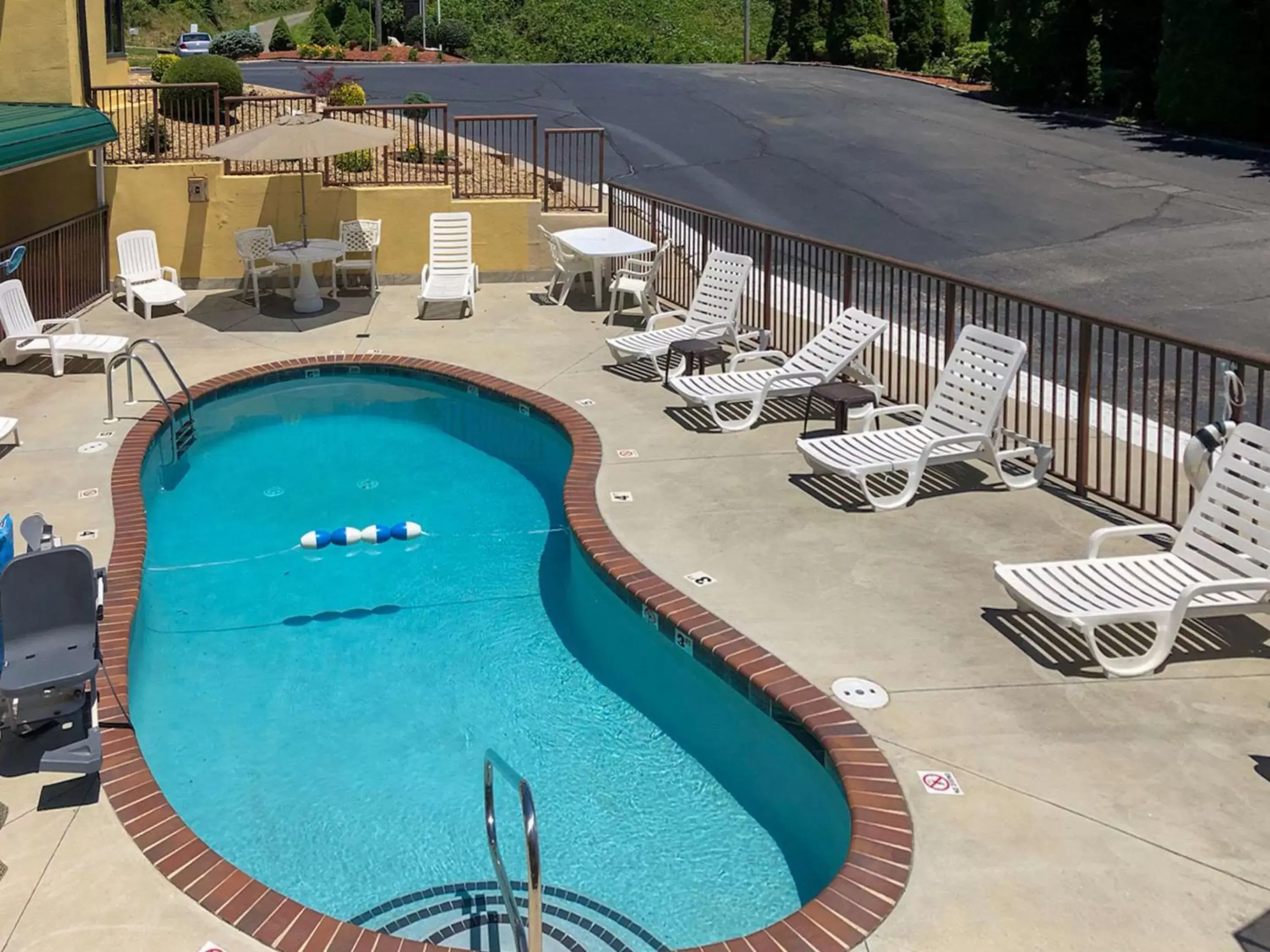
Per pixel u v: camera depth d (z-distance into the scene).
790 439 10.03
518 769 6.03
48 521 8.42
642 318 14.27
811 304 11.60
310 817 5.63
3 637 5.36
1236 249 17.02
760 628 6.78
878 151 24.02
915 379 10.65
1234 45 25.00
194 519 9.30
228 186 15.66
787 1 40.69
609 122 26.36
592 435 10.20
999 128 26.72
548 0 58.81
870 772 5.41
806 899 5.02
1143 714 5.85
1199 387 11.07
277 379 12.42
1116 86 28.45
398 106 16.56
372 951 4.41
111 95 18.52
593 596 7.97
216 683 6.91
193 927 4.54
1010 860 4.83
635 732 6.38
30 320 12.16
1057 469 9.03
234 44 48.34
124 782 5.47
